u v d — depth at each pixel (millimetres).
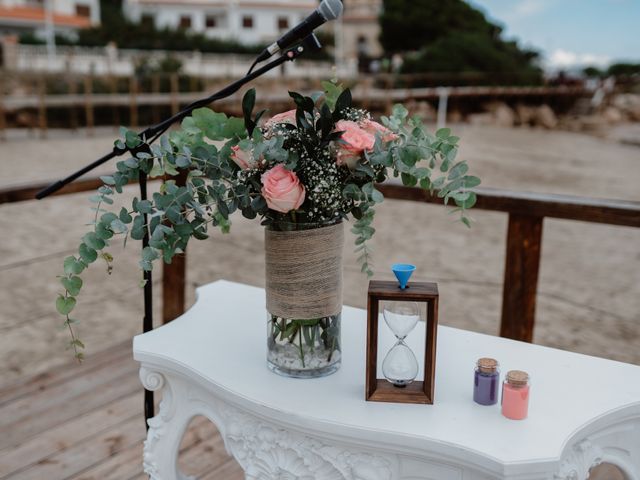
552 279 5035
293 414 1285
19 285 4496
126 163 1365
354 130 1272
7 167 9195
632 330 3906
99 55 21062
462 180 1311
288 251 1339
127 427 2293
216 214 1424
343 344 1631
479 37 23953
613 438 1360
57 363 3283
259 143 1248
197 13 34656
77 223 6344
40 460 2092
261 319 1777
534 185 9148
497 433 1210
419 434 1206
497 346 1618
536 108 20516
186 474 2051
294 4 34656
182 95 16297
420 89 20500
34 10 30469
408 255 5555
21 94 15820
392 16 31172
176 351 1570
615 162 11938
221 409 1489
